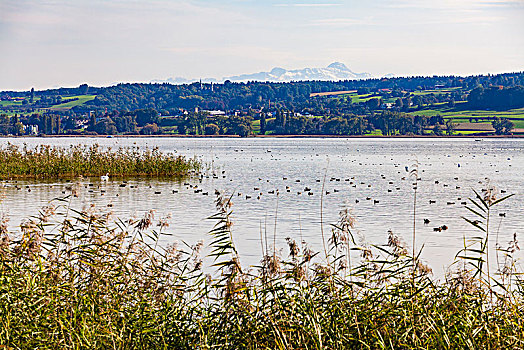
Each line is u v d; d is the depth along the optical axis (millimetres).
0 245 10344
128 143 185875
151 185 46594
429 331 8758
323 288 9891
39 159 52781
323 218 29625
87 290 10047
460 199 39156
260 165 79562
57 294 9758
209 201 36688
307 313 9180
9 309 9297
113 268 10625
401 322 9023
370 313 9164
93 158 55312
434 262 18797
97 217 11586
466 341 8477
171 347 9305
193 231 24609
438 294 9938
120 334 9109
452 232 25719
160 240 21484
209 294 11992
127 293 10297
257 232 24938
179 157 59000
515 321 9391
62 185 45000
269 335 8922
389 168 73500
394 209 33812
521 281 11523
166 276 10883
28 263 10812
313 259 15586
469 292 9953
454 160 93750
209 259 17922
